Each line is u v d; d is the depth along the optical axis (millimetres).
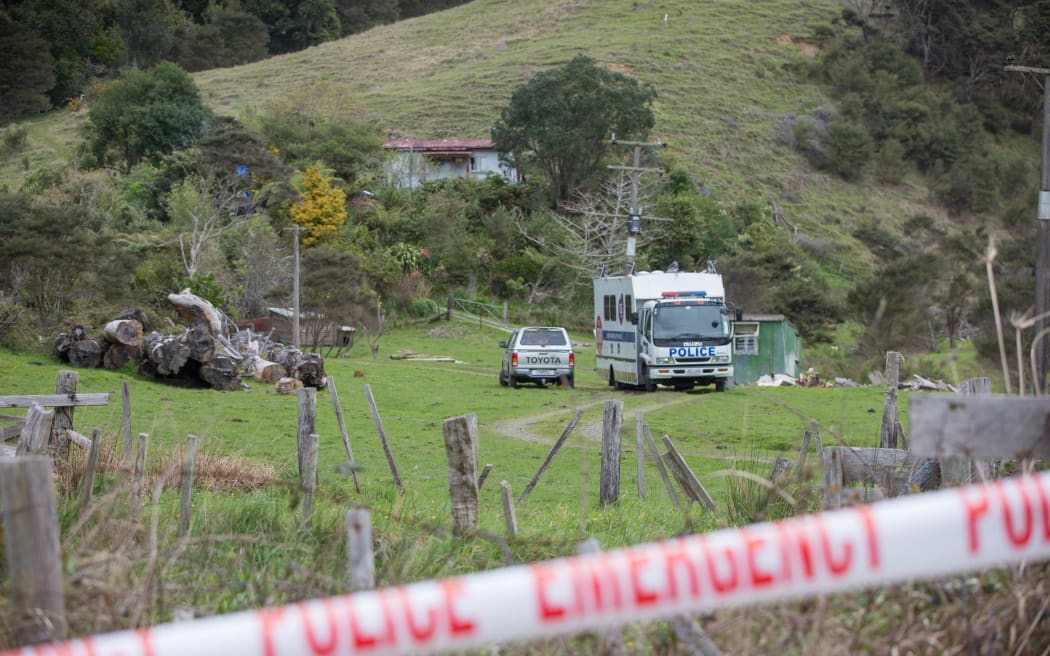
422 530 17891
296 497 18391
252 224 154750
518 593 7762
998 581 10961
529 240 186750
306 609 7602
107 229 142125
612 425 29484
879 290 129000
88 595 11000
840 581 7977
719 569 7906
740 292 143250
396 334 143125
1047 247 49844
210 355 66000
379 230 181875
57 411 28562
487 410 63344
